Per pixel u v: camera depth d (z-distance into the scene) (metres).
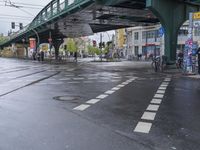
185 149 6.40
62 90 15.59
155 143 6.76
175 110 10.48
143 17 44.88
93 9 37.59
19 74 27.34
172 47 30.72
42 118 9.05
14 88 16.42
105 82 19.66
